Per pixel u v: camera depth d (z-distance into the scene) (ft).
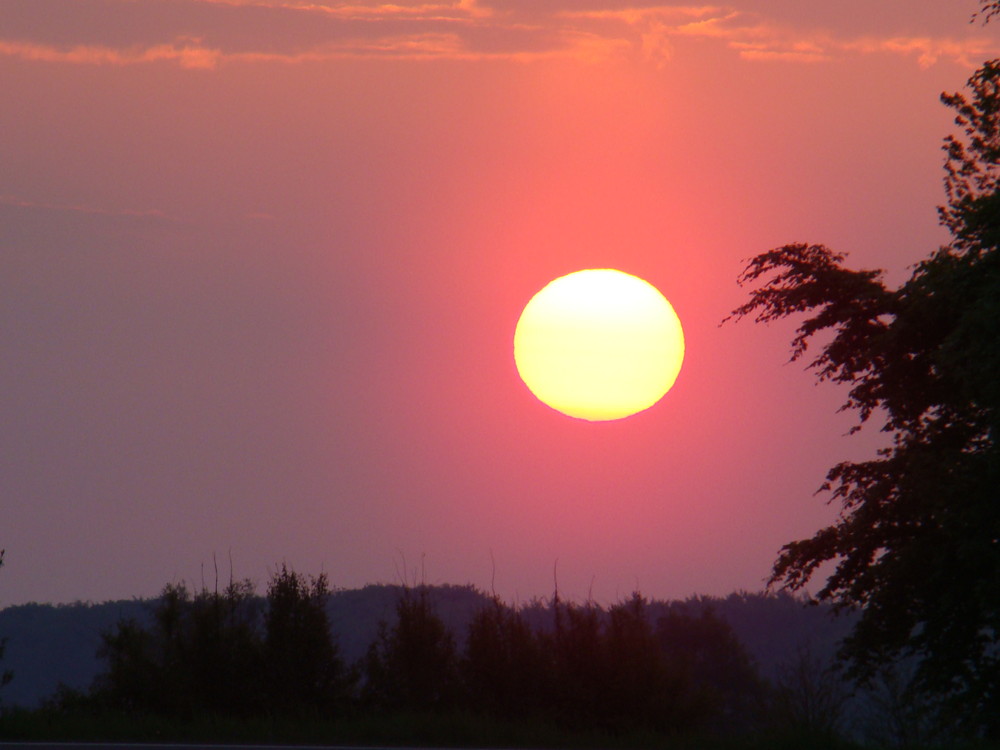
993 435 244.22
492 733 303.89
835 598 309.63
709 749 300.40
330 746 269.23
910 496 276.21
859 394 301.84
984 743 257.75
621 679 340.59
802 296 306.14
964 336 249.34
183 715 324.80
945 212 283.59
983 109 281.74
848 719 329.52
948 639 288.51
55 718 291.58
